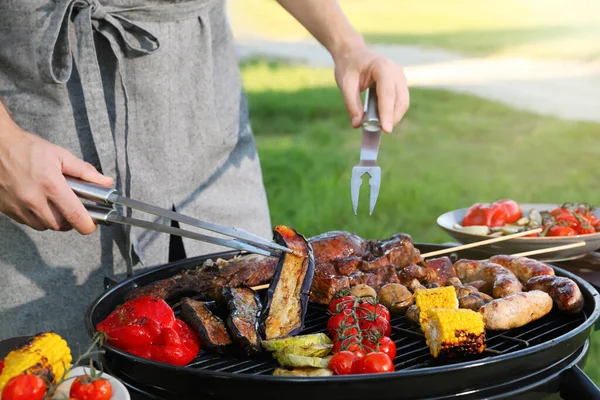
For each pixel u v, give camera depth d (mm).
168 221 2816
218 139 2910
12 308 2650
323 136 11453
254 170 3125
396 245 2627
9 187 2033
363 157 2404
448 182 9000
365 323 2148
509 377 1816
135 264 2811
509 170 9555
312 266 2264
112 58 2609
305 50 18891
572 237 2863
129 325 2049
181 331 2141
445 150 10633
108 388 1591
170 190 2781
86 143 2621
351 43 2807
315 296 2484
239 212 3049
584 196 8203
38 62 2395
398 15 22406
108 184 2102
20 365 1579
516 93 13969
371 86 2676
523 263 2576
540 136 11281
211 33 2875
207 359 2102
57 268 2686
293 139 11297
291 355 1959
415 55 17406
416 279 2535
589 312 2342
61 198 1978
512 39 18734
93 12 2479
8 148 2020
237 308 2170
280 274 2205
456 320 2008
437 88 14469
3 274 2621
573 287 2332
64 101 2549
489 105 13195
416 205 8172
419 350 2139
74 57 2523
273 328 2150
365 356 1882
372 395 1716
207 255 2703
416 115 12703
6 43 2457
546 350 1853
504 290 2385
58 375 1648
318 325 2354
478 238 3016
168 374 1784
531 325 2318
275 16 23031
